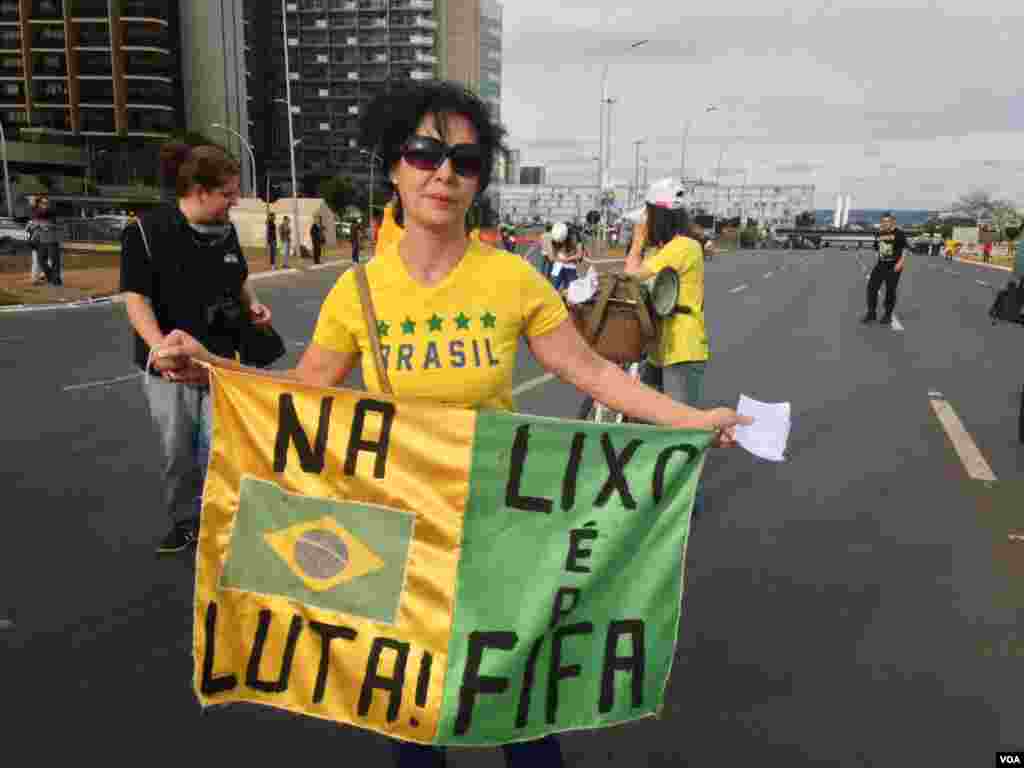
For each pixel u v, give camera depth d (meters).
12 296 16.59
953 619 3.50
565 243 13.89
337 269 29.58
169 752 2.64
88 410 7.13
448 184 1.73
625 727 2.79
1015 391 8.30
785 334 12.84
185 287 3.62
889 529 4.49
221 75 103.06
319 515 1.92
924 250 74.69
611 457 1.94
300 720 2.85
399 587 1.92
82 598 3.63
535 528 1.93
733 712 2.87
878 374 9.22
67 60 97.31
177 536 4.09
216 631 1.96
